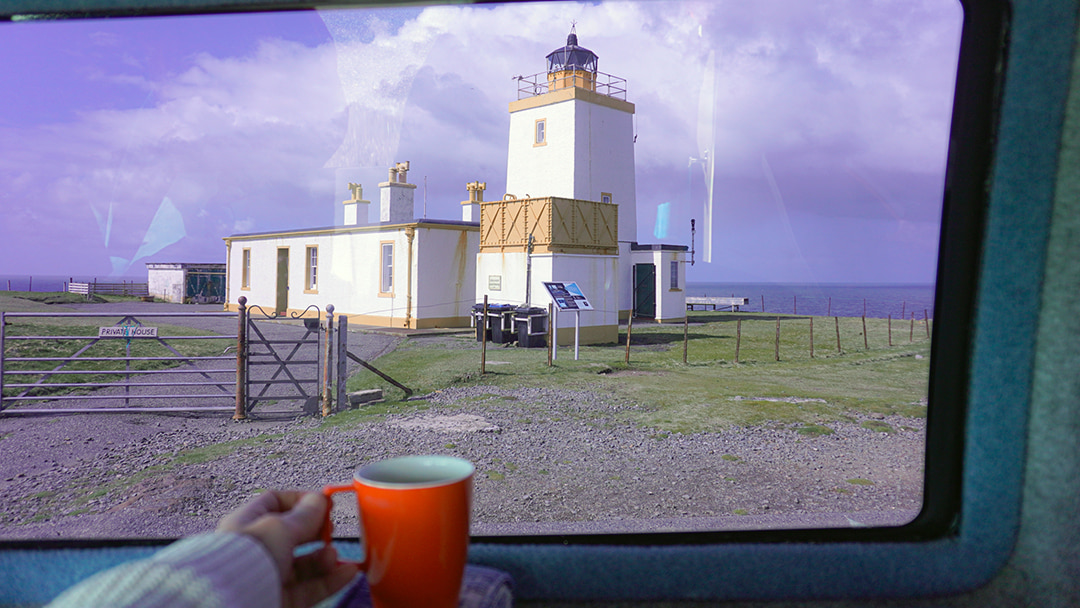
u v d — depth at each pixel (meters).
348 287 19.12
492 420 6.43
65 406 6.95
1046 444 0.73
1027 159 0.71
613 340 15.06
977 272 0.74
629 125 19.19
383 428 6.04
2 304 8.36
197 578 0.33
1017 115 0.71
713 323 18.58
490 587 0.65
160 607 0.30
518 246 15.05
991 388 0.74
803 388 8.56
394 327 18.05
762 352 12.82
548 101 18.73
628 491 3.83
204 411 6.92
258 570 0.37
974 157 0.74
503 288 15.45
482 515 3.32
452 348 13.35
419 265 17.66
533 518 3.24
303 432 5.87
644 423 6.29
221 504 3.64
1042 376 0.73
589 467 4.57
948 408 0.76
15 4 0.74
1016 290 0.72
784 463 4.62
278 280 20.34
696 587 0.75
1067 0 0.71
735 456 4.90
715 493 3.77
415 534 0.52
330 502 0.51
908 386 8.62
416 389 8.36
